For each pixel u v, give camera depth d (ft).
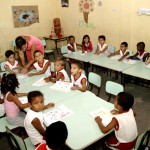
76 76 10.05
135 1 16.37
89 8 20.44
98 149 8.50
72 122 6.96
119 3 17.63
